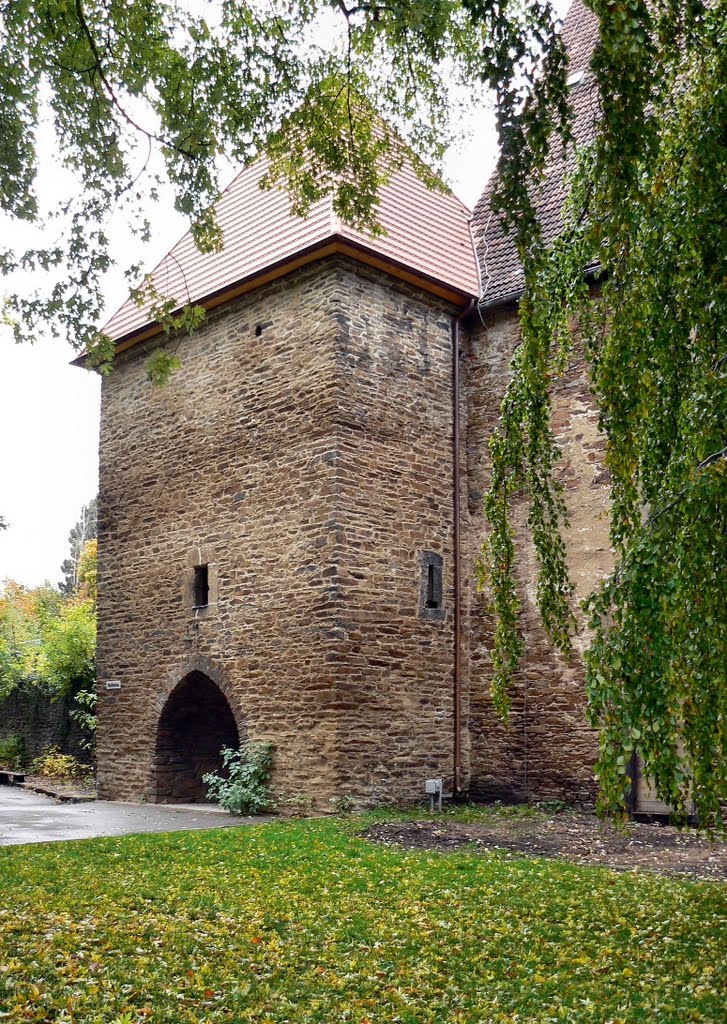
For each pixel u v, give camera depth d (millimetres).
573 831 9539
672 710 3988
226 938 5457
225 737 13648
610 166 4496
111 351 7879
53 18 6852
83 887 6699
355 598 10773
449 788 11594
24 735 18766
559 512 6074
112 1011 4266
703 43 5070
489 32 4762
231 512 12055
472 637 12266
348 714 10516
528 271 4832
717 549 4109
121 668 13602
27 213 7160
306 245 11055
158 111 7234
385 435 11422
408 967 4988
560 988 4668
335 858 7785
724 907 6082
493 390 12531
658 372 4914
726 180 4797
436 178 8086
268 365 11805
